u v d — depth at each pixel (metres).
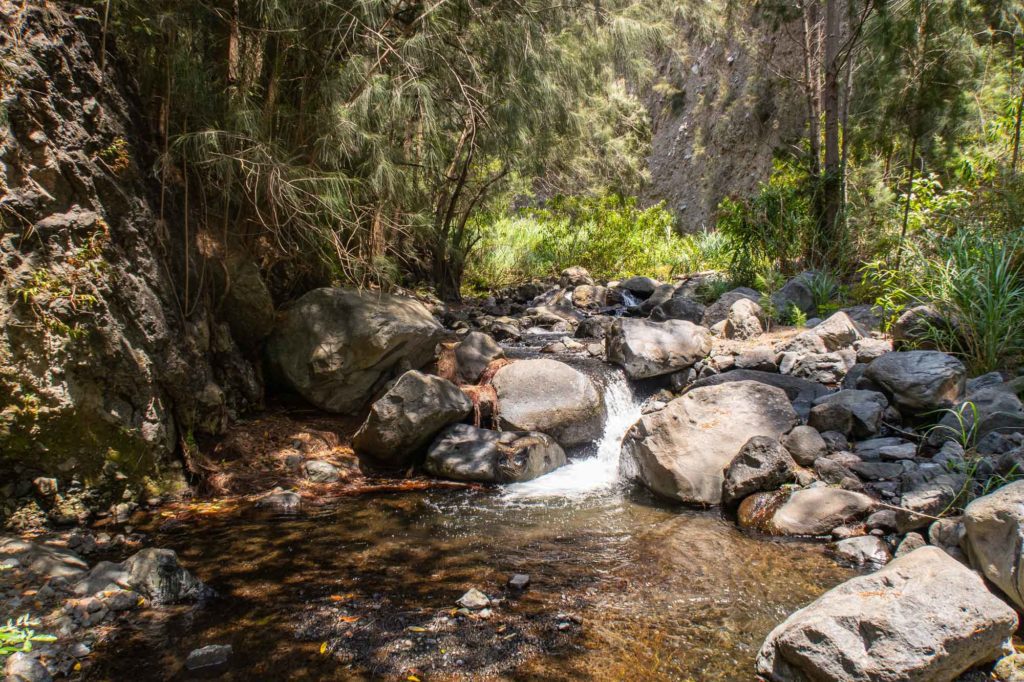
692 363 6.73
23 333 3.92
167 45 4.94
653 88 21.50
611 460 5.79
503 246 14.38
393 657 2.96
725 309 8.44
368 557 3.91
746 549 4.02
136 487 4.47
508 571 3.76
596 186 14.37
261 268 6.06
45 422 4.02
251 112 5.12
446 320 9.74
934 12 7.59
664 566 3.82
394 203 6.38
